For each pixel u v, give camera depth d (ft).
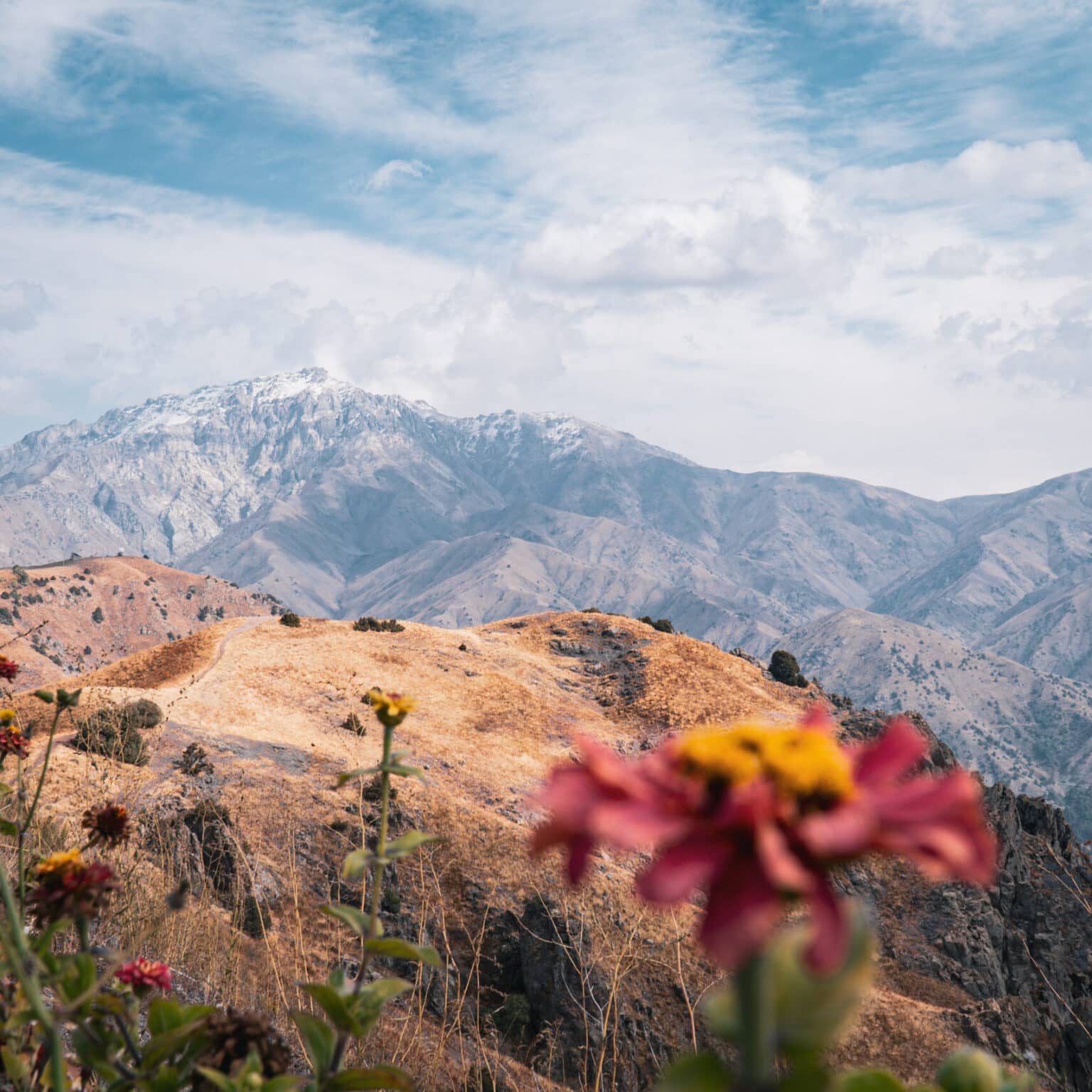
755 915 2.73
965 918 143.23
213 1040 7.41
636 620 271.69
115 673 203.82
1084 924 152.76
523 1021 60.39
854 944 3.14
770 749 3.21
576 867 3.13
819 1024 3.10
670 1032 32.53
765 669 249.34
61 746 60.59
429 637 240.53
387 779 8.04
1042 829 175.63
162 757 115.55
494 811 145.69
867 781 3.34
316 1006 19.29
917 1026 85.97
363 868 7.76
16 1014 7.11
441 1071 19.77
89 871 7.79
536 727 194.08
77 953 7.59
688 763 3.23
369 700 8.04
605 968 21.88
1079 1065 87.86
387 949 7.42
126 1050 8.54
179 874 25.21
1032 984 142.41
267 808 101.91
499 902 86.58
